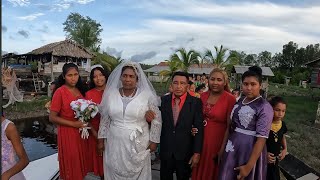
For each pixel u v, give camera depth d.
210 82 3.57
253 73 2.93
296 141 10.40
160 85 32.84
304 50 80.44
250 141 2.90
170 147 3.48
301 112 18.67
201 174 3.60
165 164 3.56
